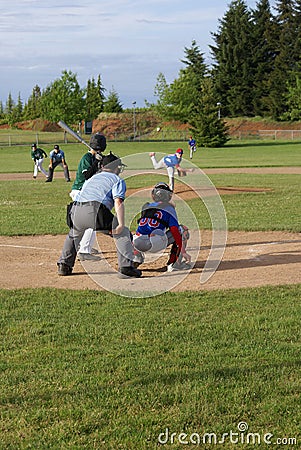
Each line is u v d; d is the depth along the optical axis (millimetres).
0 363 7098
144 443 5457
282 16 110125
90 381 6605
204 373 6766
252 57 111688
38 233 15875
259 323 8398
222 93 114125
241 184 28750
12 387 6484
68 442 5469
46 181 33781
